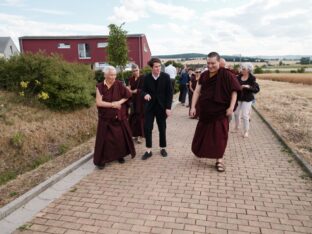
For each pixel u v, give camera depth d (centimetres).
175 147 630
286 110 1179
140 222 329
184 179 448
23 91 846
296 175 459
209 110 472
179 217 339
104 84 498
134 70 645
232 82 451
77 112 909
